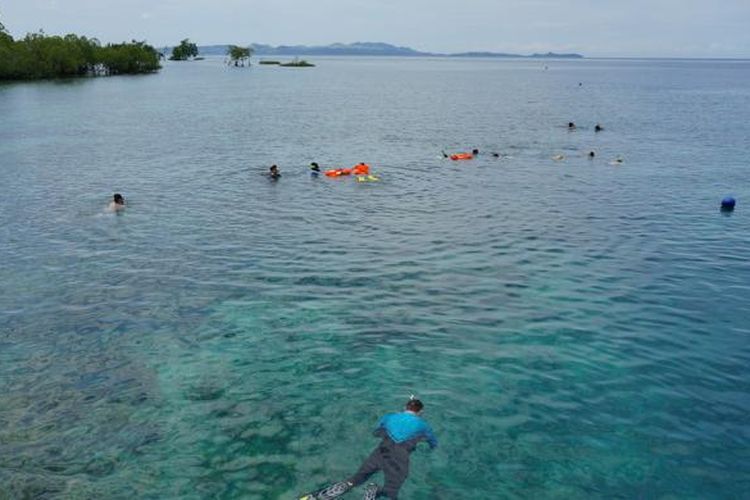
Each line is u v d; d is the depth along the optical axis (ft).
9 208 100.48
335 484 35.78
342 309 62.23
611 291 67.21
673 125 227.81
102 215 96.84
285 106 304.50
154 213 98.22
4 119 229.04
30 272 71.77
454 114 269.23
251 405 45.19
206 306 62.75
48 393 46.42
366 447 40.45
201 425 42.65
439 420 43.29
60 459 38.81
